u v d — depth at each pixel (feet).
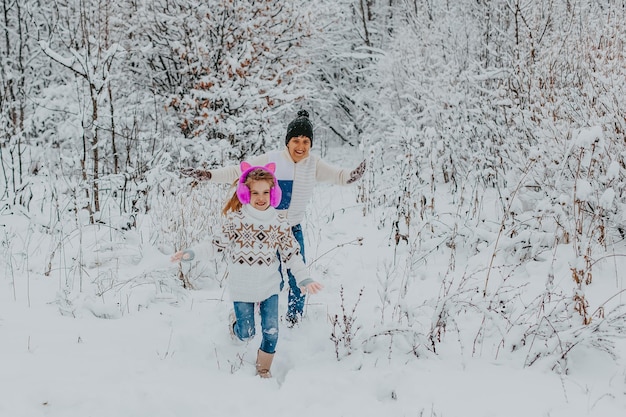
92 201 21.89
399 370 9.64
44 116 28.76
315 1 33.45
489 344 10.91
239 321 10.43
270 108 31.58
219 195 17.72
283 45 33.73
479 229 17.06
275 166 11.09
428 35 32.48
